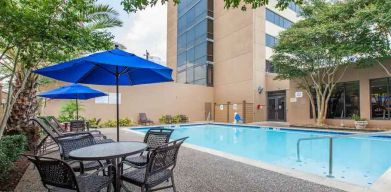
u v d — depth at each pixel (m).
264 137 12.73
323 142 10.37
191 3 24.75
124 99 17.31
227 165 4.99
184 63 25.59
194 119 20.77
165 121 18.30
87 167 3.60
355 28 10.57
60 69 3.58
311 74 13.95
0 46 4.66
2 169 3.87
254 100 18.50
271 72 19.89
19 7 3.53
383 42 10.26
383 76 12.12
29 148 6.08
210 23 22.62
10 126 6.66
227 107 20.36
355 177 5.30
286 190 3.55
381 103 12.30
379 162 6.88
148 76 4.77
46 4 3.65
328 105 14.61
